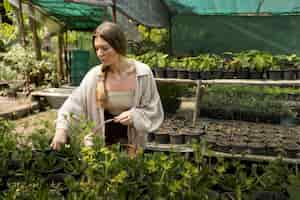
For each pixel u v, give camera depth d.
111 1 5.52
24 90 7.60
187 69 5.79
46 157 1.91
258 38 7.89
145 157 1.69
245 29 7.93
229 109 5.54
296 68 5.29
